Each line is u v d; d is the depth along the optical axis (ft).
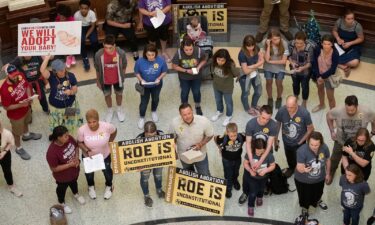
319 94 26.11
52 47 24.77
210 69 28.25
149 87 24.67
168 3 28.99
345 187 19.11
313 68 24.90
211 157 24.11
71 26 24.79
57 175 20.38
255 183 20.58
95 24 29.25
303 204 20.76
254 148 19.98
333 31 29.19
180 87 27.63
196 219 21.27
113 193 22.50
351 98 20.03
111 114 26.37
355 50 28.89
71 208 21.90
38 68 25.14
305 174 19.72
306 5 31.60
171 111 26.86
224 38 31.86
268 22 31.45
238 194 22.22
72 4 29.96
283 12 30.99
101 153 20.75
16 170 23.72
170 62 30.12
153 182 23.00
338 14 31.01
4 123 26.12
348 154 20.24
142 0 28.68
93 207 21.94
